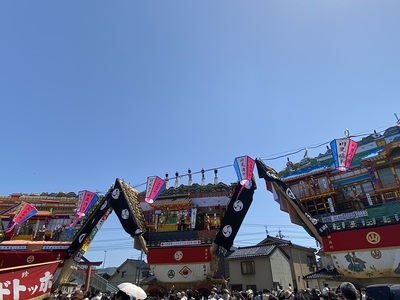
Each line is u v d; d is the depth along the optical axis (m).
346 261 12.48
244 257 32.06
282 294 11.32
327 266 31.06
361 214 14.64
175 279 14.91
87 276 25.25
